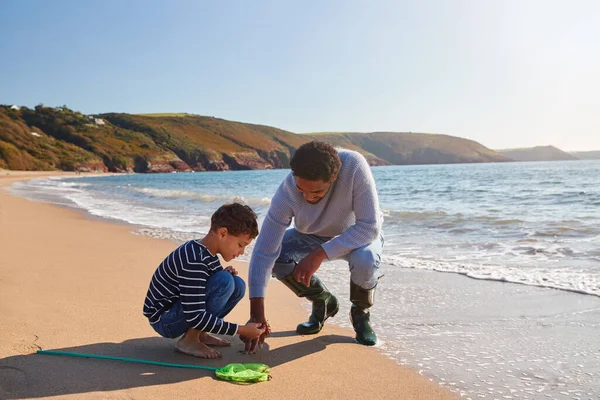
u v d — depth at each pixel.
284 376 2.40
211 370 2.44
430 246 6.22
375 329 3.20
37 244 6.16
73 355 2.48
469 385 2.30
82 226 8.64
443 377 2.40
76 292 3.75
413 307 3.65
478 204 12.51
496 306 3.59
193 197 17.11
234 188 27.28
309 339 3.01
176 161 117.00
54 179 48.94
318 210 2.85
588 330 3.01
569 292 3.85
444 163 196.50
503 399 2.15
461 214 9.34
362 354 2.73
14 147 87.38
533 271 4.57
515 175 35.75
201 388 2.19
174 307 2.54
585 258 5.02
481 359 2.63
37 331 2.81
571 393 2.20
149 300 2.58
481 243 6.21
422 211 10.22
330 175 2.53
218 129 154.12
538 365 2.53
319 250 2.75
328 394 2.20
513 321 3.25
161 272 2.52
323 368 2.52
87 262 5.05
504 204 12.10
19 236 6.84
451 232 7.30
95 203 15.09
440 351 2.77
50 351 2.51
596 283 4.04
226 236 2.49
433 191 19.08
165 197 17.72
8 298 3.43
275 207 2.84
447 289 4.11
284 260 3.05
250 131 164.38
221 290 2.55
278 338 3.03
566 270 4.54
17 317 3.03
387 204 13.63
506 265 4.90
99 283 4.09
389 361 2.62
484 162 197.12
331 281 4.51
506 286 4.13
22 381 2.14
